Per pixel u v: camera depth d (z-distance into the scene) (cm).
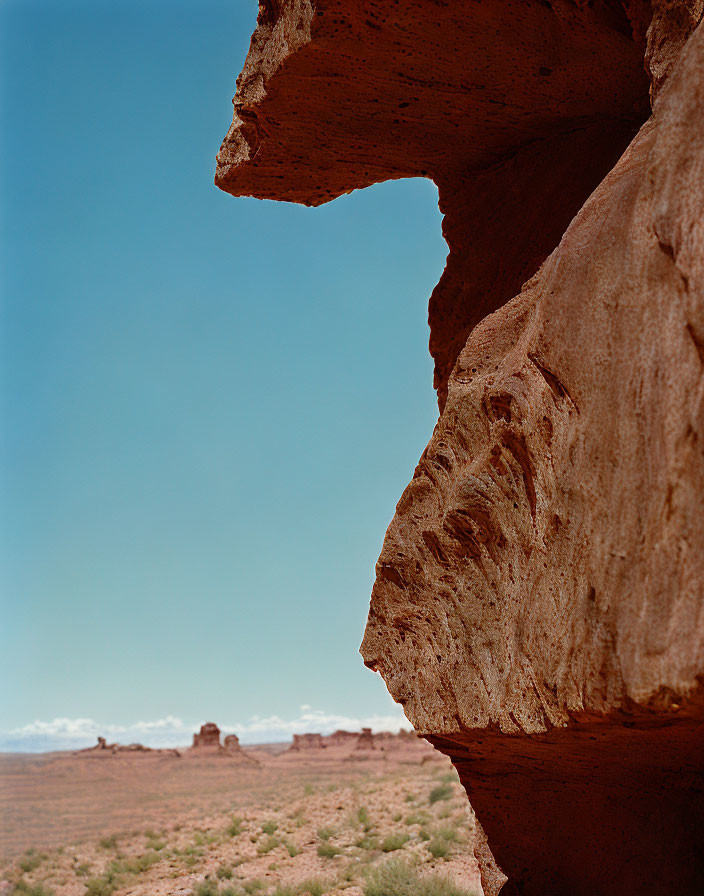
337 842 1695
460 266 677
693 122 276
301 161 674
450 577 458
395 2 493
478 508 425
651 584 267
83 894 1722
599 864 485
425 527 492
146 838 2894
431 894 1053
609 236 319
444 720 457
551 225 608
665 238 278
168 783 8806
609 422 301
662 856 452
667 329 275
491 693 409
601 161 596
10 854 2880
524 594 379
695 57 284
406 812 1988
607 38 508
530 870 520
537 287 456
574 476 320
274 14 572
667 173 283
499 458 411
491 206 662
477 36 518
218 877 1498
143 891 1477
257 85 587
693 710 266
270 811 2766
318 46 524
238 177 703
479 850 560
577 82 557
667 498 264
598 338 312
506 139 634
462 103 588
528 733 367
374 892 1102
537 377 375
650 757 410
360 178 705
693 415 256
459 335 657
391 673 511
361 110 598
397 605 510
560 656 323
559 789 507
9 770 9631
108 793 7781
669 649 254
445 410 499
